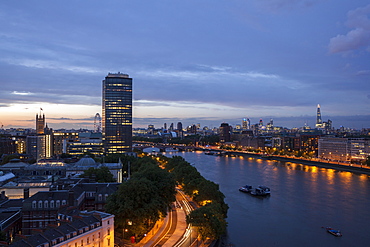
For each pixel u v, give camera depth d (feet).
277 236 574.56
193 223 483.92
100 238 418.10
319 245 537.65
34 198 499.51
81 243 387.14
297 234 584.81
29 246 332.19
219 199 651.25
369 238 568.82
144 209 495.41
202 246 474.08
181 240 497.05
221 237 562.25
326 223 645.10
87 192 574.15
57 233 365.61
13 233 469.16
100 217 424.05
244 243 540.93
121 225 497.87
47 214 494.18
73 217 422.41
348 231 601.21
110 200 513.45
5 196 599.16
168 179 624.18
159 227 560.20
